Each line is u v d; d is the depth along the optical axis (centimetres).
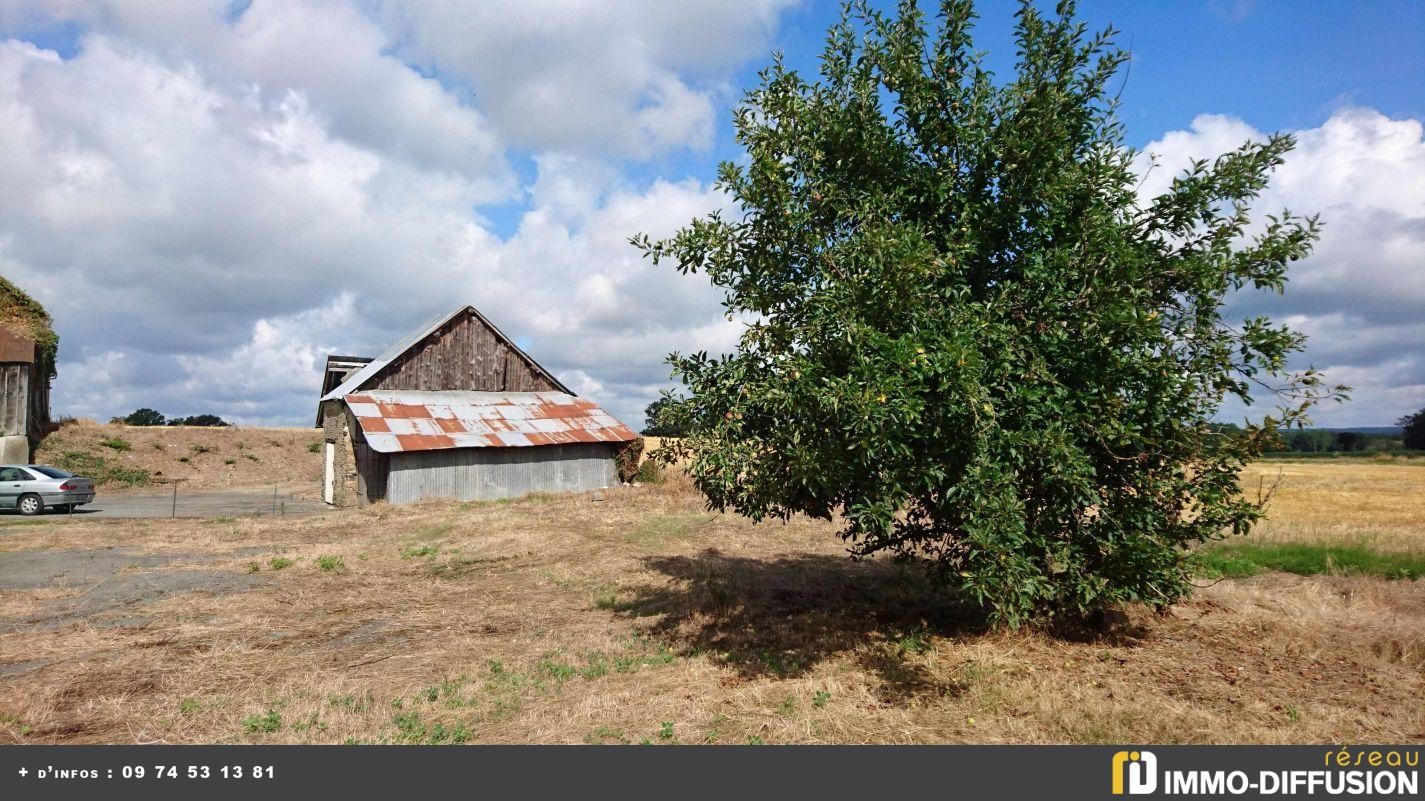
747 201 721
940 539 815
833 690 650
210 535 1689
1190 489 725
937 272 649
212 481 3572
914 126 782
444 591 1123
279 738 564
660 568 1270
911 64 737
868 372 581
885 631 848
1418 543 1400
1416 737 545
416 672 734
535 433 2708
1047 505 717
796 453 619
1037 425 683
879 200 729
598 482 2856
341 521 1984
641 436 2923
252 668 745
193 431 4016
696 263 780
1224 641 784
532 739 561
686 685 681
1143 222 755
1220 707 600
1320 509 2323
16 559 1382
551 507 2244
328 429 2864
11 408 3030
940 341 612
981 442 625
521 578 1220
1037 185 714
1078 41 734
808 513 751
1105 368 680
